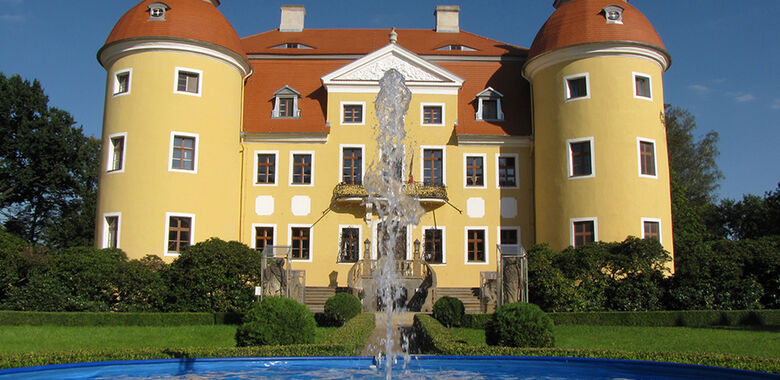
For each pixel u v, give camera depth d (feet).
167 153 80.74
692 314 60.13
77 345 45.29
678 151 155.53
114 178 80.48
